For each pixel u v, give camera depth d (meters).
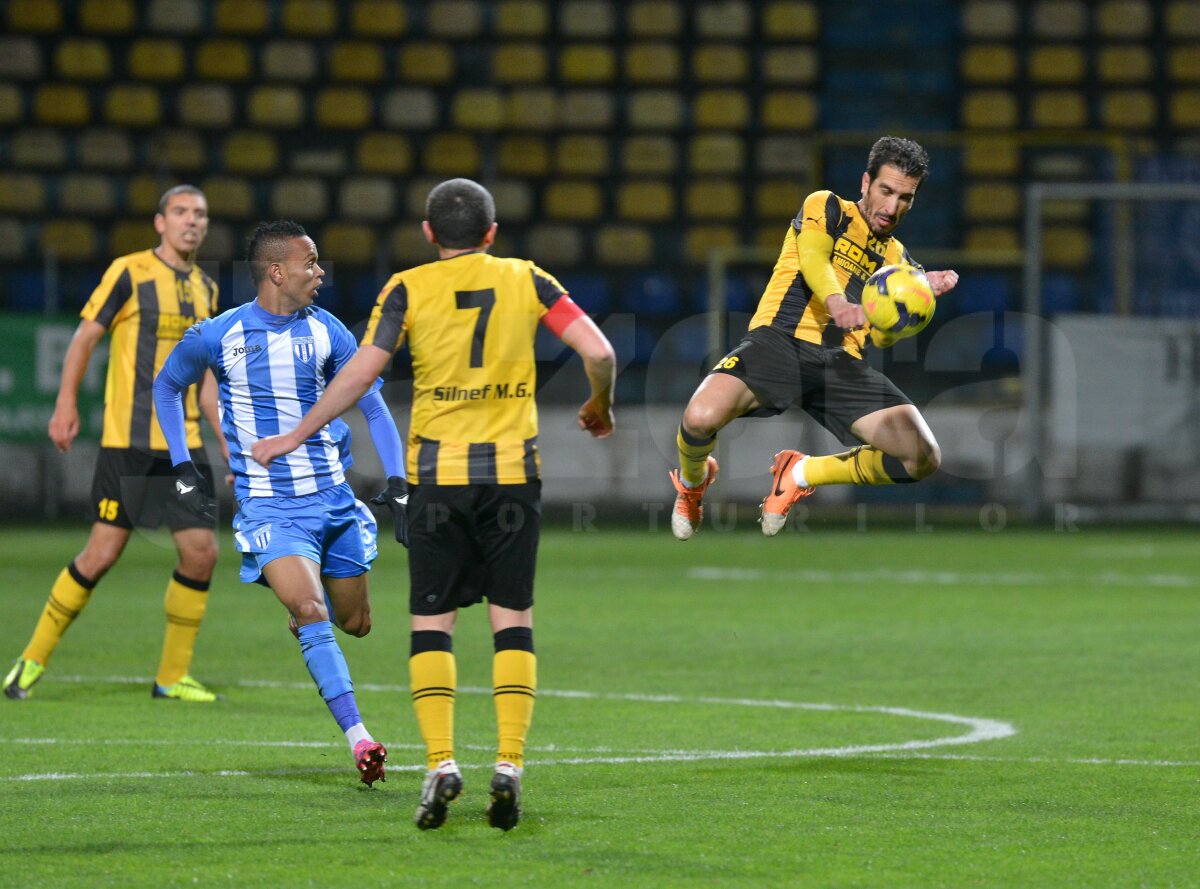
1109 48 90.94
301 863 16.64
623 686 30.80
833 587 49.34
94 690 30.17
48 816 18.95
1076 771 22.03
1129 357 75.69
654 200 88.25
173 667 29.16
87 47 88.62
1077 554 60.75
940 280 22.36
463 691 30.28
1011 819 18.88
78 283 82.69
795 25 91.56
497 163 88.56
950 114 90.06
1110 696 29.48
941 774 21.81
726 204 88.31
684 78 90.94
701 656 35.00
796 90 90.81
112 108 87.81
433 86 90.69
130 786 20.84
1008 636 38.19
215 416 27.88
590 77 91.06
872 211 22.95
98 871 16.31
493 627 18.64
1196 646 36.41
